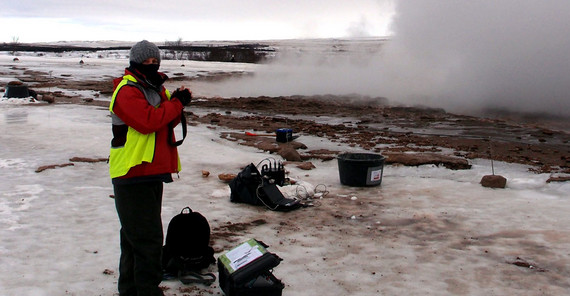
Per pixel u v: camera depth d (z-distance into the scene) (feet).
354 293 15.33
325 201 26.37
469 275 16.87
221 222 22.38
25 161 34.99
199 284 15.60
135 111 11.84
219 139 47.11
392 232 21.38
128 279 13.39
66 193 26.96
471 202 26.32
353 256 18.45
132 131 12.19
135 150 12.09
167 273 16.05
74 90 99.14
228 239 20.08
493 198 27.17
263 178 25.23
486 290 15.71
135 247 12.58
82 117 59.21
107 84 113.80
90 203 25.03
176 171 13.24
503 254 18.86
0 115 59.21
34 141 42.78
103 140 43.78
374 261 17.99
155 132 12.43
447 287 15.89
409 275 16.79
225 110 77.05
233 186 25.81
